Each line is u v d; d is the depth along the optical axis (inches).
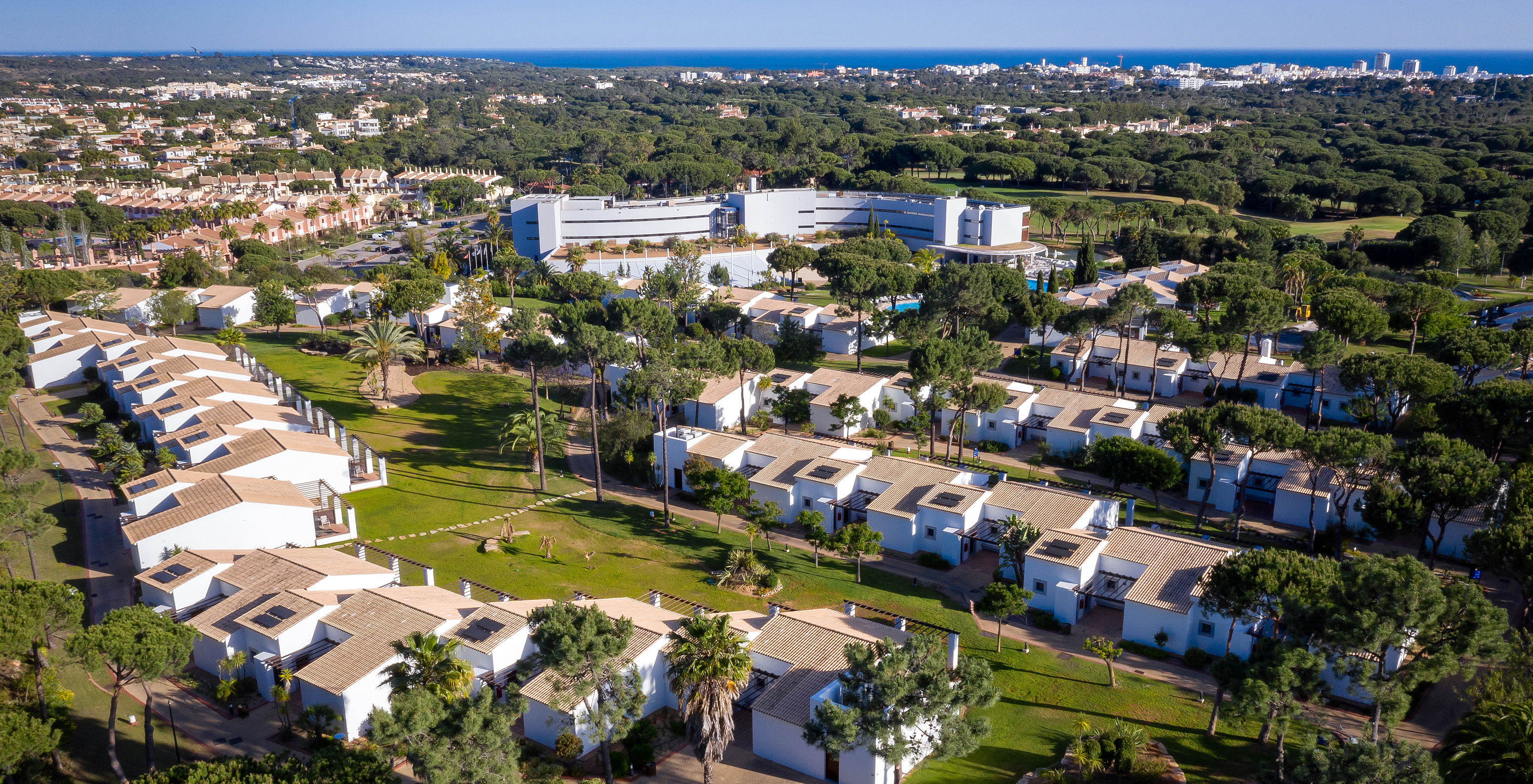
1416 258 7091.5
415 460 3873.0
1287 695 1897.1
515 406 4522.6
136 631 1879.9
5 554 2719.0
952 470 3336.6
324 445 3489.2
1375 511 2834.6
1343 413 4185.5
